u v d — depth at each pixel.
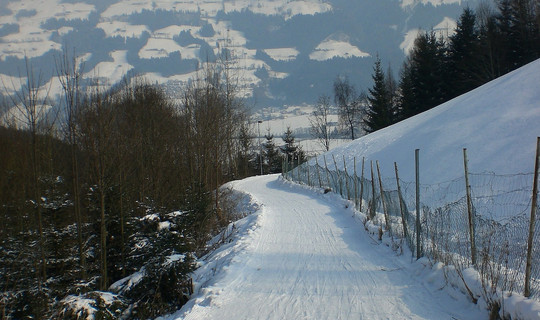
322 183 26.84
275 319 5.94
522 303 4.87
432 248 7.65
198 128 19.97
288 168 41.88
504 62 45.88
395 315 5.75
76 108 10.78
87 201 13.15
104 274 10.69
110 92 14.82
